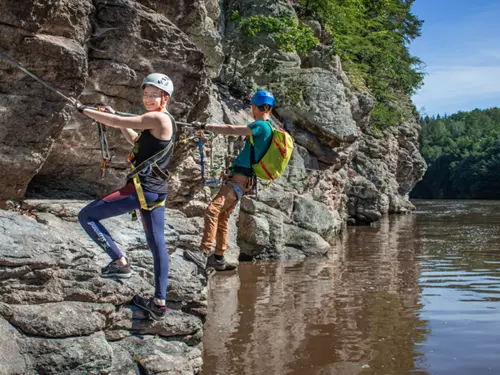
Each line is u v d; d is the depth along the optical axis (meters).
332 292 9.72
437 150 115.81
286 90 16.86
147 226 4.62
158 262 4.71
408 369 5.93
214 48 11.05
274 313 8.16
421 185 114.06
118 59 6.33
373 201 25.75
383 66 26.97
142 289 4.97
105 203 4.51
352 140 17.55
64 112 5.56
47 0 4.99
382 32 24.55
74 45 5.48
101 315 4.55
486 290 9.94
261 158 5.24
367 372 5.82
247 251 13.70
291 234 14.48
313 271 11.90
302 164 16.09
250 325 7.50
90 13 5.85
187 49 6.98
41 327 4.22
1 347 4.02
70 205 5.70
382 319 7.90
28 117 5.39
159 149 4.49
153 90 4.54
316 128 17.00
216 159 12.21
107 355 4.44
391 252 15.23
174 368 4.86
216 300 8.95
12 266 4.27
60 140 6.40
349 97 19.81
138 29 6.38
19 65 4.31
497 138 107.00
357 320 7.83
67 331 4.30
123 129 4.88
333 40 18.97
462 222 26.94
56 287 4.46
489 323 7.69
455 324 7.65
